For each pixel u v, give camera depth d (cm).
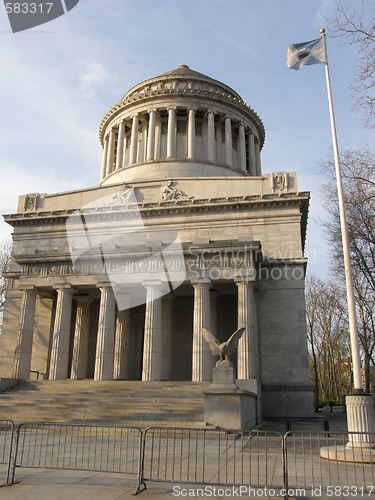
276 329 4100
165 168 5953
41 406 2994
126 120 6688
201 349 3612
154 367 3619
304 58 2389
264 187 4750
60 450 1814
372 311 4991
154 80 6694
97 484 1205
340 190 2030
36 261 4097
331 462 1581
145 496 1081
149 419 2681
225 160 6438
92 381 3634
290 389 3872
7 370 4600
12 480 1216
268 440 2203
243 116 6669
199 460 1593
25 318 4038
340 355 7644
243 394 2441
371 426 1628
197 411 2792
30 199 5209
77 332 4466
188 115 6338
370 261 4138
